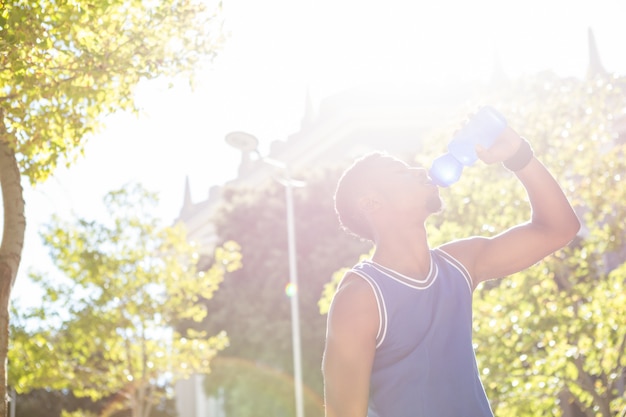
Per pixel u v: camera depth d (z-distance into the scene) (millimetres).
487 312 11070
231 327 31031
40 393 35438
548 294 11047
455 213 12594
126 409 34188
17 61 4953
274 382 28812
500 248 2521
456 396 2195
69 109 5531
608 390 10742
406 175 2375
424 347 2186
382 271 2234
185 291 23391
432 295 2248
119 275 22312
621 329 10531
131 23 5613
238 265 24203
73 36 5215
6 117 5348
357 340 2123
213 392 31484
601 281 11359
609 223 12125
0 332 4684
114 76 5508
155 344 23000
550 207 2494
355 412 2096
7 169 5094
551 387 10688
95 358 23000
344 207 2471
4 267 4824
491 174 12469
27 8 4934
